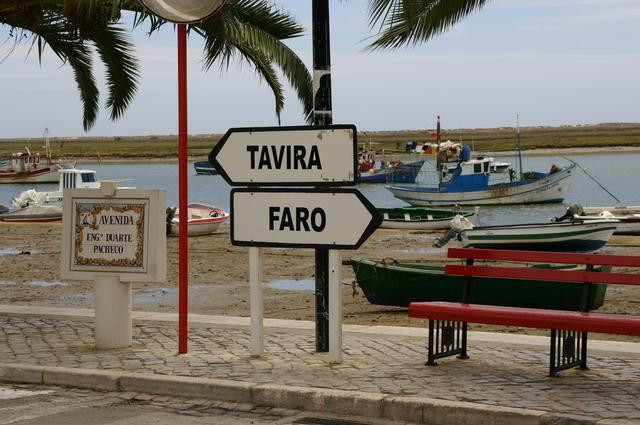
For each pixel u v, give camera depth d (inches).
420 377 337.1
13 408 314.5
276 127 366.6
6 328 457.7
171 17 374.9
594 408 288.8
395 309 701.3
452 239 1384.1
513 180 2728.8
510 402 296.0
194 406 319.0
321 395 309.0
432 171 3297.2
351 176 355.9
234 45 577.9
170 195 3435.0
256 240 373.1
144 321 476.1
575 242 1315.2
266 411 311.6
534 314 332.8
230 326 457.7
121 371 350.6
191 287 857.5
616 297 757.3
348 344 410.6
